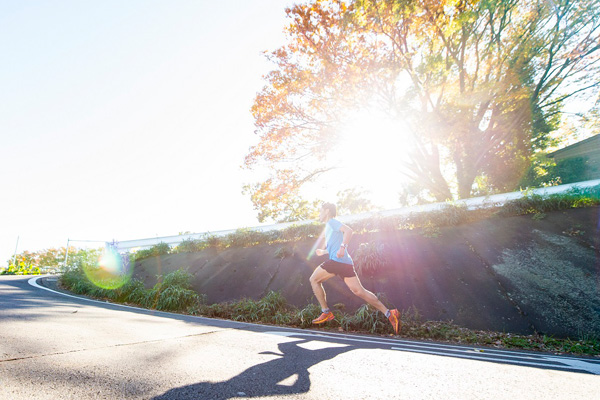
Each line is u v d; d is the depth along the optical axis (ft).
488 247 20.42
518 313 15.71
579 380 6.56
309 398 4.53
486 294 17.19
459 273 19.04
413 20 36.11
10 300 13.71
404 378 5.87
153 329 10.00
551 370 7.61
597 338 13.51
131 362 5.78
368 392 4.95
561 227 20.29
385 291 19.25
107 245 33.42
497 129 45.57
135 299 23.07
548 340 13.78
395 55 38.14
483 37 44.75
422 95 44.27
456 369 6.83
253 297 22.72
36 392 4.07
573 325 14.37
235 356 6.91
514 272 17.98
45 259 82.94
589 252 17.71
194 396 4.35
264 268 25.61
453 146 44.70
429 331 15.25
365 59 36.45
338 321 17.07
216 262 28.94
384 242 23.47
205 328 11.57
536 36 41.14
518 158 48.14
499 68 40.50
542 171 51.67
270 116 44.32
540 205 22.58
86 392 4.22
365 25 35.63
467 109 39.09
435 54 42.45
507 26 43.88
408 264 20.72
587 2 37.45
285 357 7.14
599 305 14.78
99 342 7.20
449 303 17.34
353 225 26.94
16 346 6.11
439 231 23.25
